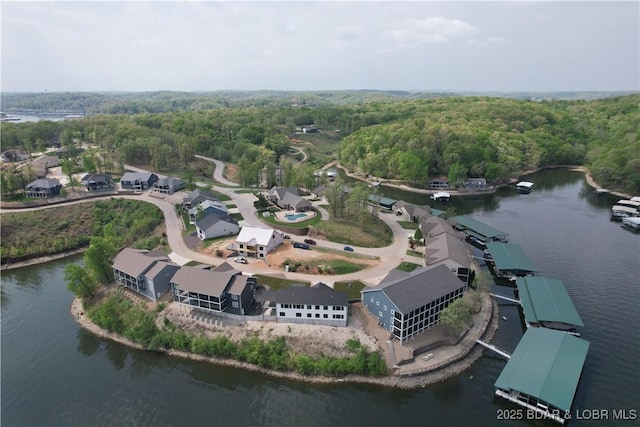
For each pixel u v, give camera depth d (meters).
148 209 130.88
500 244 105.06
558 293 81.31
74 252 113.56
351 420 55.53
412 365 63.66
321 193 145.00
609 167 171.25
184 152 189.25
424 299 68.56
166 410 58.00
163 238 108.81
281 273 88.69
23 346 72.44
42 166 171.25
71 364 68.00
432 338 68.94
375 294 71.31
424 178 176.50
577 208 149.25
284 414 56.84
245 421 55.78
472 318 75.50
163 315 75.19
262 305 77.12
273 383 62.69
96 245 86.38
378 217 125.06
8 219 120.94
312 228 111.38
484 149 188.62
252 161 191.75
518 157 196.75
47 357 69.62
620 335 71.25
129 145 181.75
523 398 57.25
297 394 60.44
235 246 98.56
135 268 81.00
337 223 115.75
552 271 95.75
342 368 63.12
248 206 134.50
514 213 142.50
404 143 199.75
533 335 67.62
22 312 83.62
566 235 119.81
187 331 72.00
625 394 58.22
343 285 83.62
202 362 67.75
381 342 67.56
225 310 74.06
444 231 101.06
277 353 66.62
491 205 153.62
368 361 63.69
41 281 97.62
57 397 60.66
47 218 124.94
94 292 85.88
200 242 104.62
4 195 136.25
